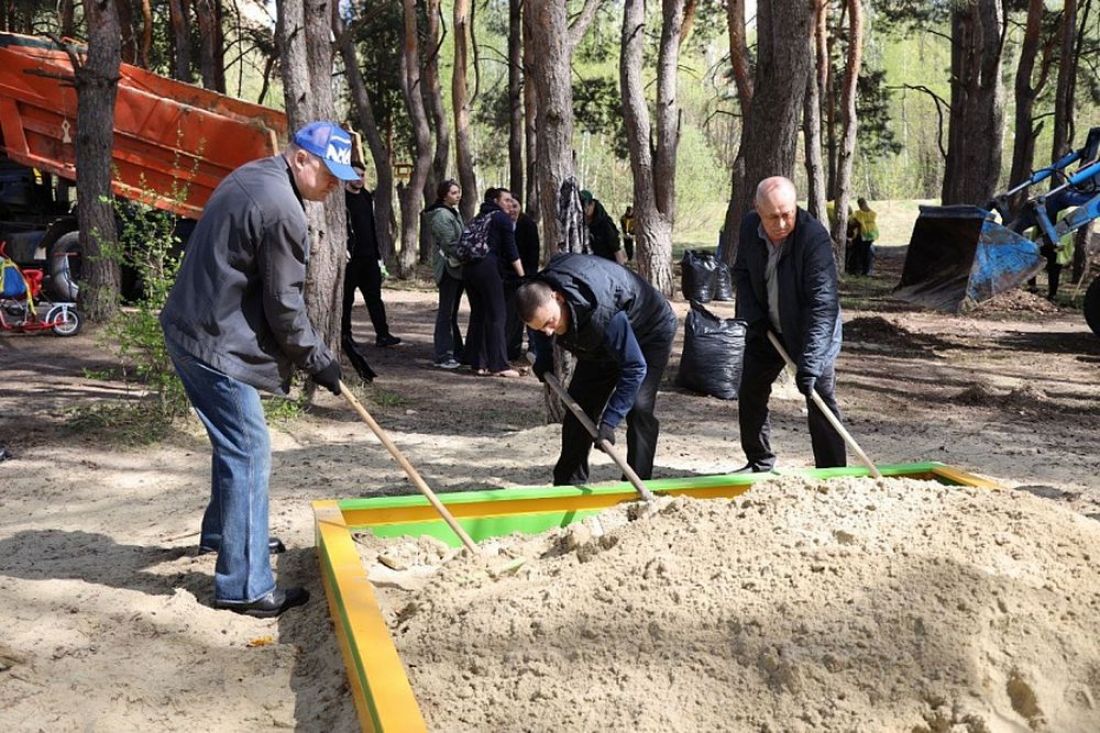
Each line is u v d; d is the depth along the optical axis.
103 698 3.74
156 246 8.55
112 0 12.93
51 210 16.41
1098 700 3.33
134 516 6.04
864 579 3.66
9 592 4.71
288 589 4.63
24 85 15.09
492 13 37.94
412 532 5.09
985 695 3.23
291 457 7.50
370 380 10.38
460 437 8.36
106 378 10.09
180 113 14.71
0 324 12.70
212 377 4.34
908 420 9.48
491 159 45.94
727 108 72.44
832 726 3.15
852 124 26.84
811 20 10.45
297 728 3.59
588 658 3.51
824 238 5.94
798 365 5.84
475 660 3.62
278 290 4.29
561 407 8.41
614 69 42.75
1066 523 4.12
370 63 36.38
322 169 4.38
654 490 5.32
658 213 17.45
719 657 3.44
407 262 24.11
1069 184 14.94
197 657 4.10
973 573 3.62
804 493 4.46
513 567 4.46
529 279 5.41
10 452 7.32
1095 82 36.72
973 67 26.12
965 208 14.70
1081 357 13.85
